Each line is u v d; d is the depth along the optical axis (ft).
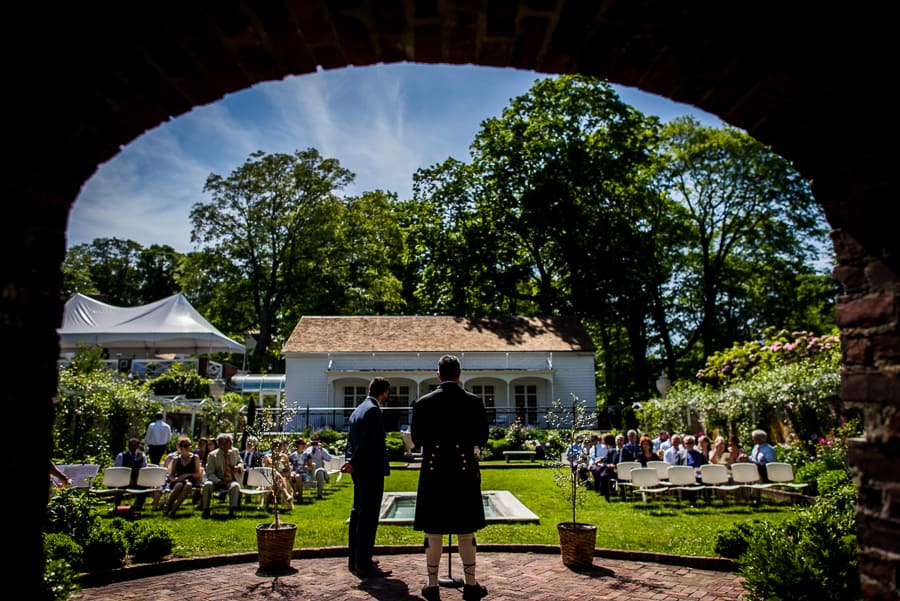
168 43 8.49
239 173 143.95
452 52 9.56
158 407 61.67
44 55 7.67
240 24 8.38
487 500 41.86
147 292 227.81
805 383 47.80
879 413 8.13
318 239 144.15
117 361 87.40
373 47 9.28
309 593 19.30
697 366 137.80
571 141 114.01
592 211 115.24
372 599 18.54
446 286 126.11
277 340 165.89
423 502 18.28
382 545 25.95
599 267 113.91
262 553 22.58
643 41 9.02
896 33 7.40
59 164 8.71
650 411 75.36
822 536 17.10
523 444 80.84
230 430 78.28
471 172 125.70
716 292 132.77
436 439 18.51
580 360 115.44
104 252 228.22
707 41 8.68
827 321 123.44
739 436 54.19
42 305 8.38
